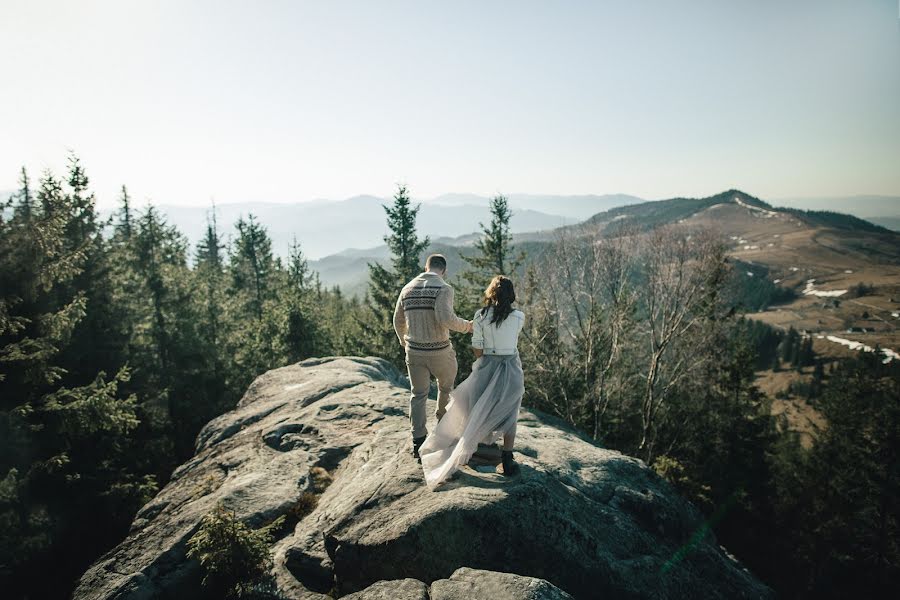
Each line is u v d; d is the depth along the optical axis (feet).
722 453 93.40
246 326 109.09
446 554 14.28
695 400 95.09
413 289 17.17
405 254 103.45
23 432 38.04
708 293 72.38
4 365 37.99
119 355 62.69
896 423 85.10
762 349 499.10
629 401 88.89
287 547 17.25
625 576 15.75
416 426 17.84
